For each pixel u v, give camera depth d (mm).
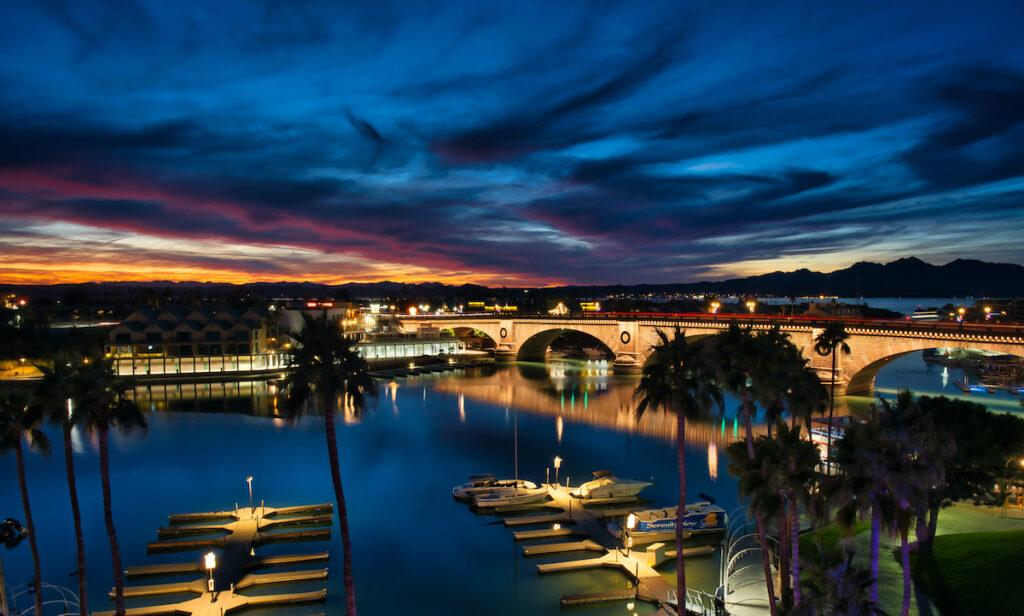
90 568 57469
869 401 134625
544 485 79062
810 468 38469
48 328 188750
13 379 143625
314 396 40094
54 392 42281
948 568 45969
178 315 169625
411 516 71188
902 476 30750
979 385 162875
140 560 58906
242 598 50656
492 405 140125
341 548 62375
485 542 63812
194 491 79062
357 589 54094
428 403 142750
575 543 61344
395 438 108688
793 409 49688
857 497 32250
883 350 131625
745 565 55812
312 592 52281
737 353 46969
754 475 38156
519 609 50812
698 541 62969
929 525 49594
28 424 44438
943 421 56562
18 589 53438
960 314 179250
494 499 72688
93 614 47594
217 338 167750
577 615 50031
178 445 101750
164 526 67250
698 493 78812
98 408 42156
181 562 58250
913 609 41438
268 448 100750
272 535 63875
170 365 164000
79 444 101625
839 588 30531
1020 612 37938
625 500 74875
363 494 78812
